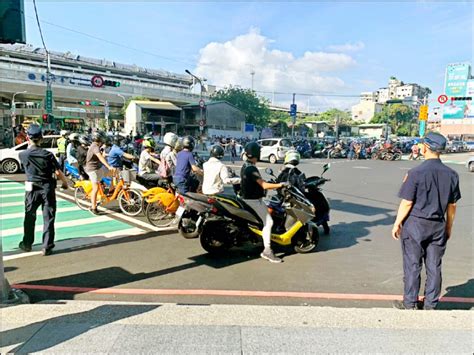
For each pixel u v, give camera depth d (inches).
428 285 132.0
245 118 2114.9
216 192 217.0
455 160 1196.5
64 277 170.6
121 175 298.5
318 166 839.1
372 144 1273.4
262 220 197.3
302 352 94.1
